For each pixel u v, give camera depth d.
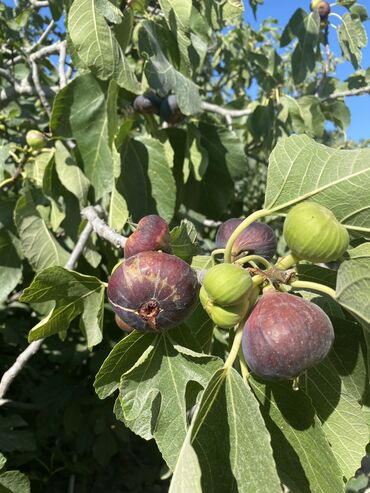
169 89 0.45
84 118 0.46
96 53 0.41
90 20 0.40
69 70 0.60
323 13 0.64
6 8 0.64
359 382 0.24
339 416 0.23
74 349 0.63
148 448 0.83
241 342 0.21
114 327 0.63
